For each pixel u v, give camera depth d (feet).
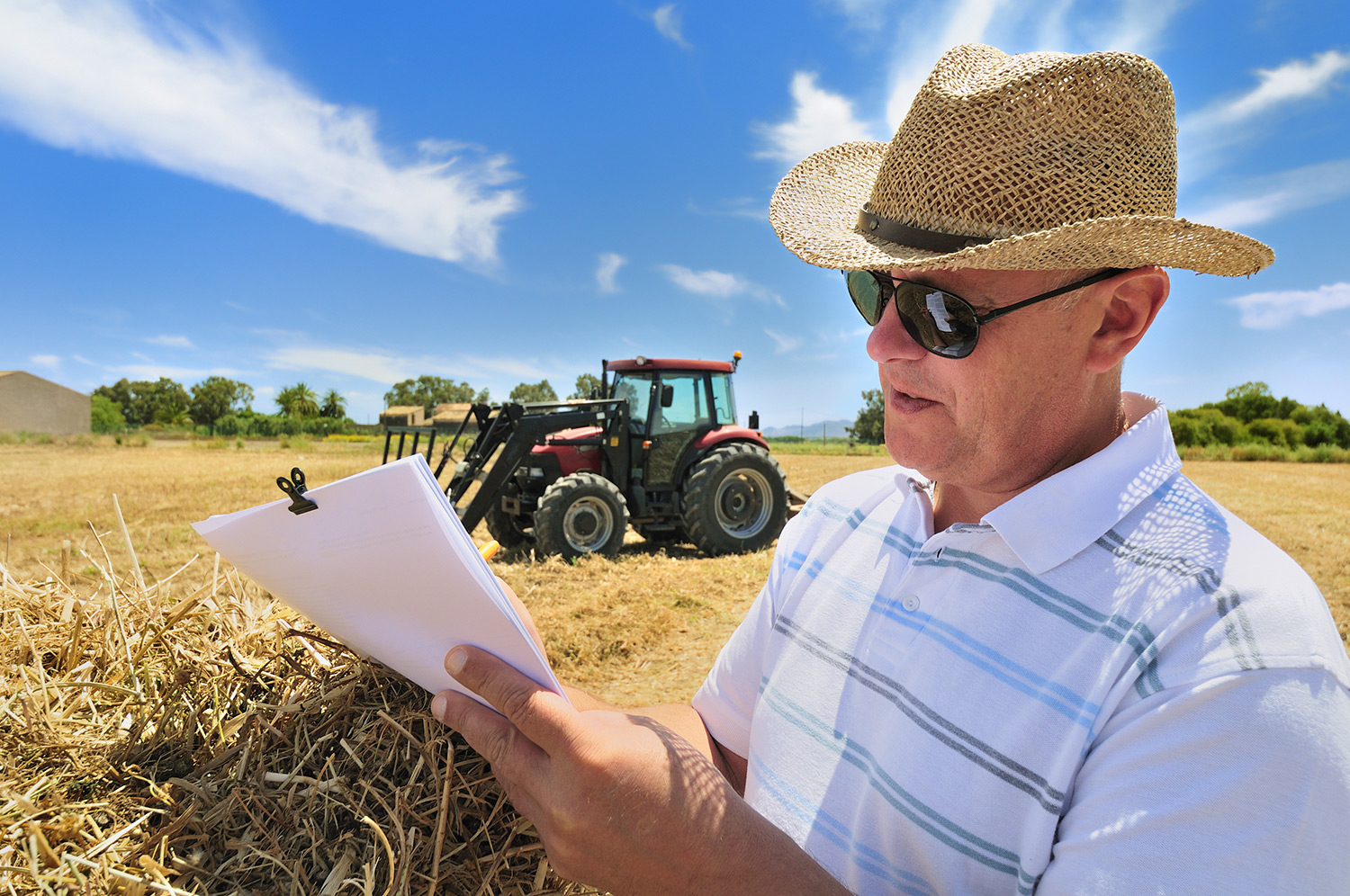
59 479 51.13
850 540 3.43
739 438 26.40
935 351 2.66
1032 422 2.63
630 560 22.66
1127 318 2.53
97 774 3.19
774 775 3.21
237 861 3.03
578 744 2.35
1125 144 2.45
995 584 2.59
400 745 3.33
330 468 63.72
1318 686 1.91
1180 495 2.52
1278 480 59.98
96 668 3.76
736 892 2.35
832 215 3.42
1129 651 2.21
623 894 2.45
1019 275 2.48
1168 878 1.91
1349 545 25.70
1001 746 2.40
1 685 3.53
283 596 2.83
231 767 3.31
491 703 2.46
